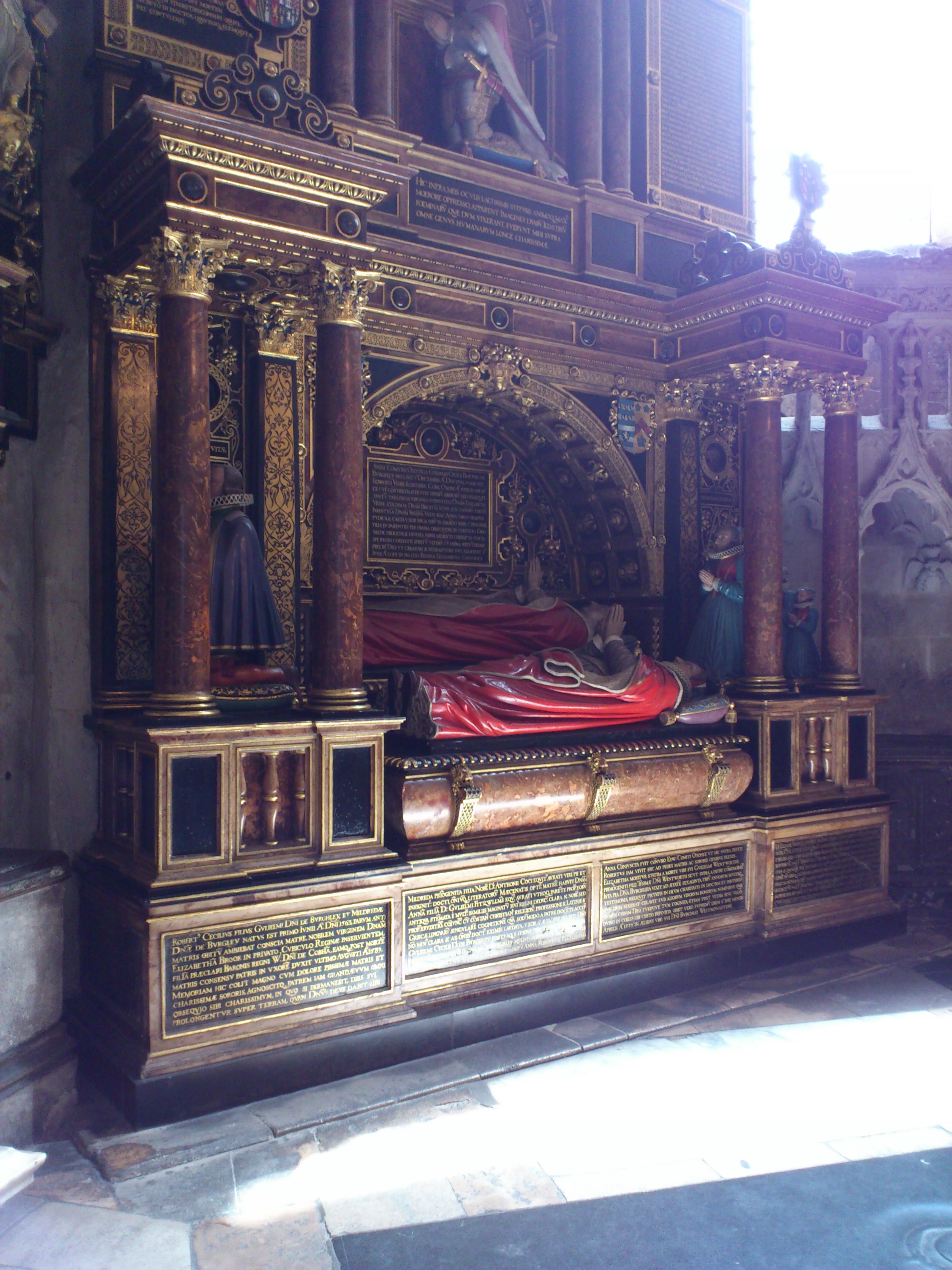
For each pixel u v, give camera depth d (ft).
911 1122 13.24
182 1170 12.00
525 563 23.25
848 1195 11.48
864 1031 16.30
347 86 18.17
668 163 23.24
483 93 20.62
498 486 22.75
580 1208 11.24
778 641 20.53
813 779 20.89
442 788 15.96
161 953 12.99
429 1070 14.66
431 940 15.64
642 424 22.34
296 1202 11.38
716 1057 15.33
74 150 15.85
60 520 15.80
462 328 19.39
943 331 25.90
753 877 19.69
